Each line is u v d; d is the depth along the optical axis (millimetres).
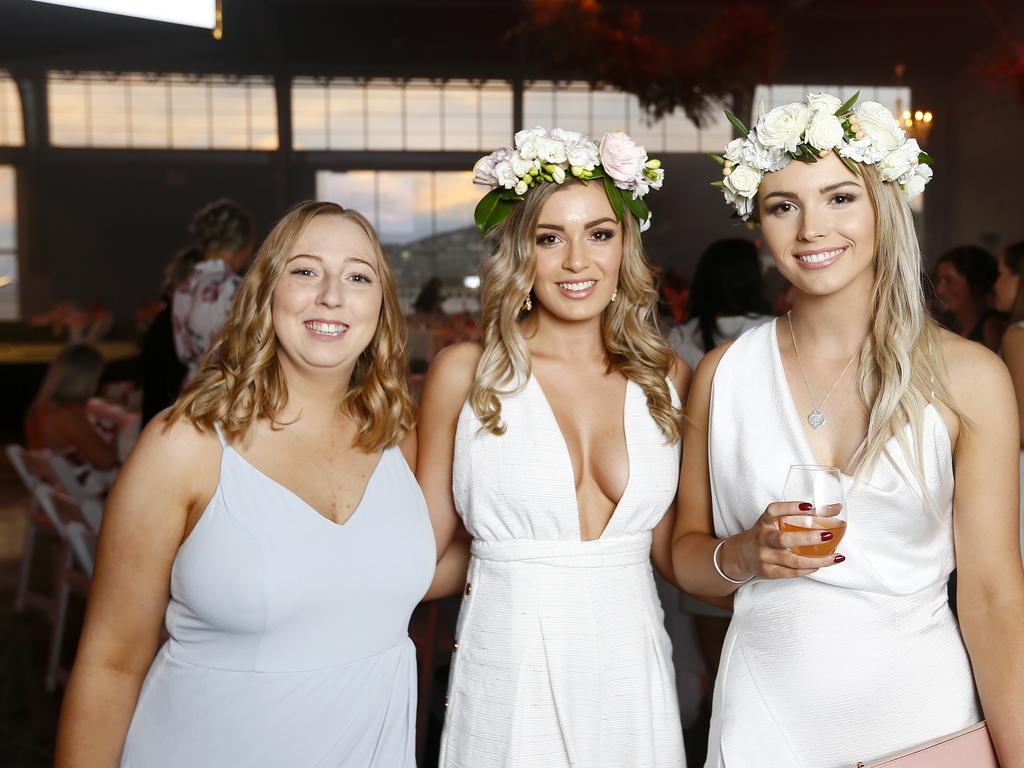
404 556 1763
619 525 2072
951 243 17594
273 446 1732
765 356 1919
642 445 2115
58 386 4969
